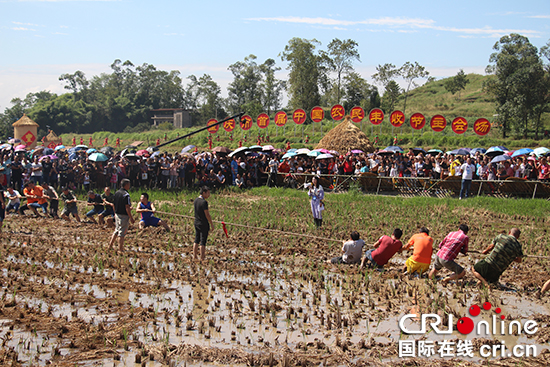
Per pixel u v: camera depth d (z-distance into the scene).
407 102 107.50
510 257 8.74
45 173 21.73
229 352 6.07
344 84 91.19
